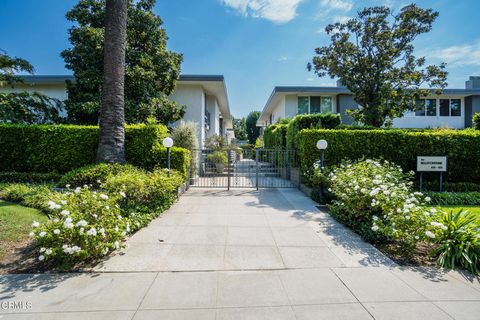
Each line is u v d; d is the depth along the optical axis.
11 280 2.69
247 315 2.18
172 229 4.39
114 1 6.95
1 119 9.44
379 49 11.08
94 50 9.33
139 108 9.59
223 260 3.22
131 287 2.59
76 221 3.14
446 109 16.55
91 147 7.93
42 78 11.72
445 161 7.61
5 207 4.96
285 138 11.50
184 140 9.83
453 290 2.58
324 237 4.07
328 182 6.24
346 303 2.35
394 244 3.74
